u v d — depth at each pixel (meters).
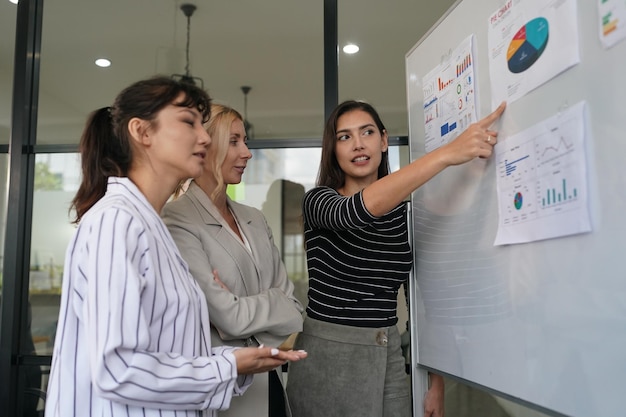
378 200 1.36
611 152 0.88
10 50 2.77
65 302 0.98
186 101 1.12
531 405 1.11
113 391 0.88
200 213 1.47
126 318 0.88
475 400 1.43
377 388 1.55
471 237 1.36
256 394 1.45
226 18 2.85
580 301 0.96
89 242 0.93
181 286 1.03
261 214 1.73
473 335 1.35
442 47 1.54
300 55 2.77
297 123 2.71
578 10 0.96
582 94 0.95
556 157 1.02
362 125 1.67
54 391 0.96
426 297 1.63
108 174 1.11
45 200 2.62
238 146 1.58
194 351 1.03
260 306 1.38
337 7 2.62
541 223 1.07
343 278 1.59
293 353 1.09
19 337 2.53
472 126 1.29
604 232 0.89
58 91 2.78
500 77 1.23
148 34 2.88
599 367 0.91
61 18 2.84
